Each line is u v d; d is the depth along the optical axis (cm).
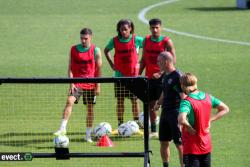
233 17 9644
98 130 4212
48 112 4856
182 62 6938
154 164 3819
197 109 3050
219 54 7306
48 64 6956
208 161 3108
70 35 8550
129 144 4144
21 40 8288
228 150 4053
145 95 3195
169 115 3581
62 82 3197
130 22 4500
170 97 3594
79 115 4903
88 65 4319
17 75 6444
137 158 3953
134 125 4294
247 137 4319
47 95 5322
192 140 3075
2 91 5459
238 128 4519
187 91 3092
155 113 4306
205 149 3081
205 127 3078
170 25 9162
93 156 3256
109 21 9431
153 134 4334
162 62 3628
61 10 10438
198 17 9731
